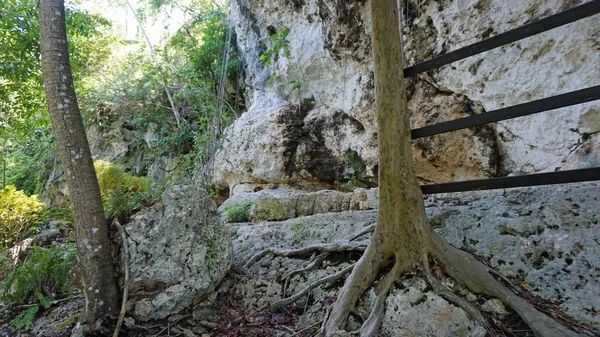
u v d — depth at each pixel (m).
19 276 3.55
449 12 3.87
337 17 5.03
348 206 4.58
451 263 2.40
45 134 11.69
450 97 4.12
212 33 9.20
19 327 3.17
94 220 2.74
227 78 9.20
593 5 2.08
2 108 6.54
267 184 7.00
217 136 8.26
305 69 6.27
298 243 3.88
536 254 2.44
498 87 3.53
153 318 2.74
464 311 2.13
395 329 2.22
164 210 3.00
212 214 3.32
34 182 12.14
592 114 2.83
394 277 2.46
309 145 6.36
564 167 3.05
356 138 5.55
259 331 2.63
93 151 11.28
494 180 2.61
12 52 5.24
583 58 2.86
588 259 2.23
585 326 1.93
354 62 5.21
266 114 7.08
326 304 2.75
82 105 11.03
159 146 10.43
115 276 2.79
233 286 3.24
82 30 6.30
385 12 2.55
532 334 1.96
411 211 2.54
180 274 2.81
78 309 3.26
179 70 10.14
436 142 4.31
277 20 6.64
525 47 3.24
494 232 2.73
